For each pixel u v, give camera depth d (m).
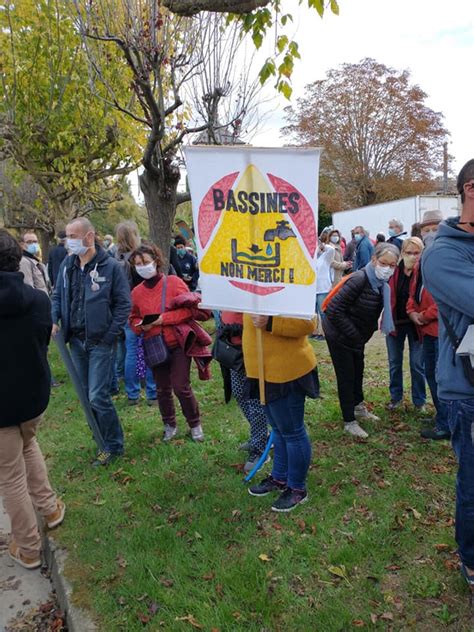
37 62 9.57
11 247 2.93
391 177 36.03
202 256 3.04
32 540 3.27
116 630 2.54
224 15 6.94
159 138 6.95
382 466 3.99
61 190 11.38
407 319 4.95
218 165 2.87
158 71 6.54
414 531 3.13
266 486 3.66
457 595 2.60
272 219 2.85
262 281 2.94
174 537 3.19
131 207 29.72
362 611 2.54
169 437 4.71
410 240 4.68
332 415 5.05
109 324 4.09
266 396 3.23
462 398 2.36
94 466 4.29
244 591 2.66
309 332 3.10
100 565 3.02
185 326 4.42
